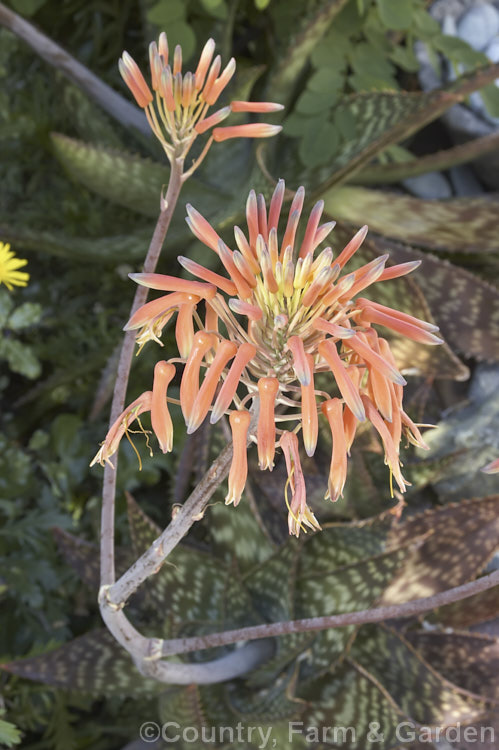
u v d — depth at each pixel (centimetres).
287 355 53
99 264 138
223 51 117
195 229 53
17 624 113
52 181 141
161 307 52
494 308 107
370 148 93
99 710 114
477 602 93
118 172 108
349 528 85
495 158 121
